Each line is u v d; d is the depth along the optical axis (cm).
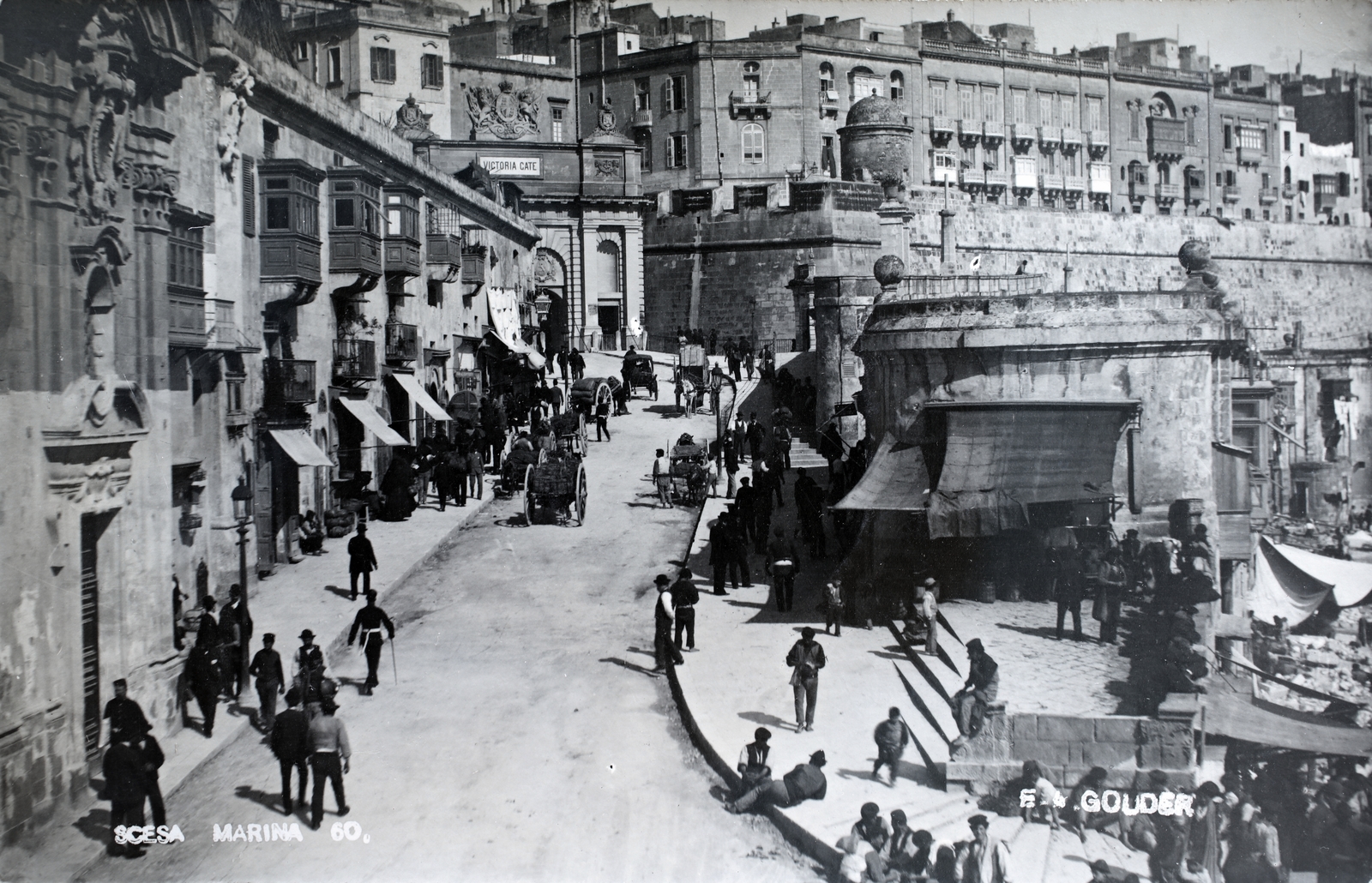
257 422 2464
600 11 7356
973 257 6000
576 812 1534
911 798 1530
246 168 2466
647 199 6175
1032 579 2116
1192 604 1911
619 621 2292
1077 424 2023
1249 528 2094
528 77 6688
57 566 1462
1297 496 3659
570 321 5962
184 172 2128
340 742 1497
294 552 2623
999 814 1499
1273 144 7600
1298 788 1556
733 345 5341
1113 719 1530
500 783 1611
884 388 2223
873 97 6041
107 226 1533
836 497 2772
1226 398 2156
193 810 1512
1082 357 2069
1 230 1378
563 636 2203
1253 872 1430
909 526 2192
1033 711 1575
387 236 3195
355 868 1393
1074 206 7106
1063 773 1533
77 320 1492
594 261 5981
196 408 2245
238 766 1642
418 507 3191
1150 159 7288
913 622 1998
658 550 2780
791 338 5794
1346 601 2578
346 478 2941
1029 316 2083
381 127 3369
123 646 1612
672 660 1997
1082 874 1376
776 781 1529
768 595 2447
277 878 1357
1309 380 3903
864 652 2047
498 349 4525
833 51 6656
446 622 2284
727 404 4184
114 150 1578
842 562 2342
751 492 2802
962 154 6856
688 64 6638
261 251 2541
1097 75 7144
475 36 6869
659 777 1633
